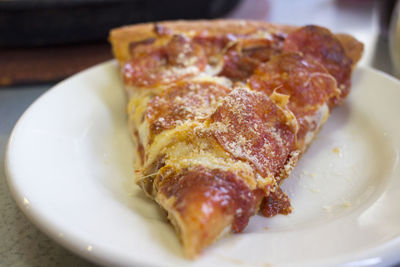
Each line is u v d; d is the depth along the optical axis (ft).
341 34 0.87
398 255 0.51
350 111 0.83
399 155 0.69
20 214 0.65
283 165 0.66
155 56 0.83
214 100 0.69
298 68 0.73
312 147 0.77
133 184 0.69
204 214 0.53
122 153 0.76
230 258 0.52
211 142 0.60
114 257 0.51
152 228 0.56
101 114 0.82
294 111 0.71
